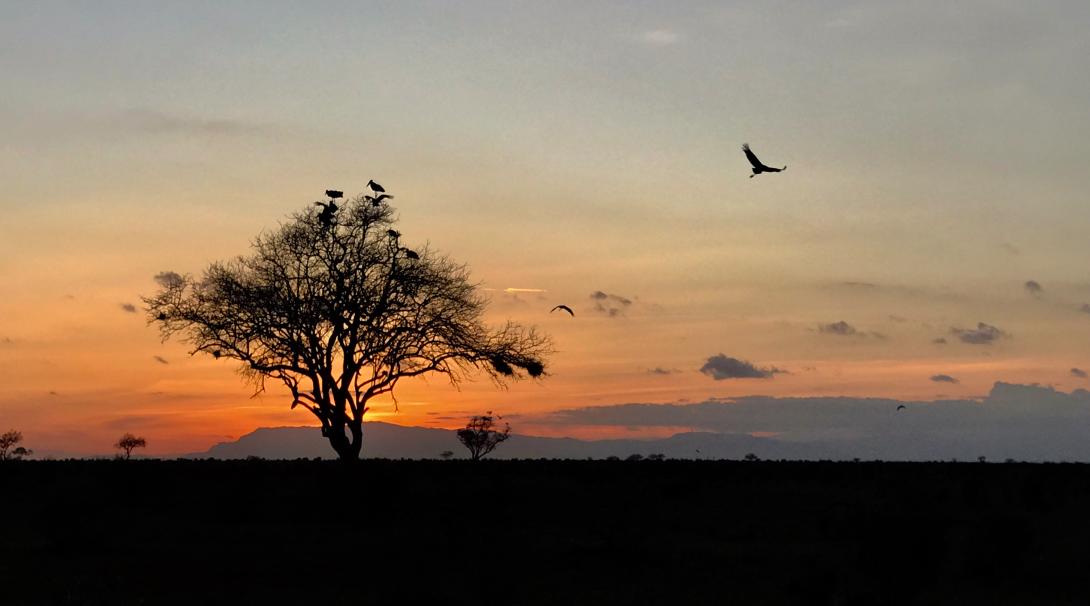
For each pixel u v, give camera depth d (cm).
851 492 5831
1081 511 5119
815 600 2630
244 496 5159
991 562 3278
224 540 4009
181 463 6838
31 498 5347
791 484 6322
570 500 5341
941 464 9044
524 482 5953
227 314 5231
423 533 4241
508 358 5441
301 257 5359
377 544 3906
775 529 4369
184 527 4378
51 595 2848
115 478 5406
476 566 3328
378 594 2905
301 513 4844
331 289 5250
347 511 4875
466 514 4834
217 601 2822
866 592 2606
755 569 3334
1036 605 2803
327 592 2962
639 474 6688
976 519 4641
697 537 4150
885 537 2577
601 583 3098
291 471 6203
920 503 2733
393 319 5403
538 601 2814
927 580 2564
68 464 7012
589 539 4081
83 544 3750
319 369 5272
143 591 2964
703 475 6731
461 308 5506
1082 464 9344
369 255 5350
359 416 5331
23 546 3847
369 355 5284
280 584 3094
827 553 3672
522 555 3622
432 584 3084
